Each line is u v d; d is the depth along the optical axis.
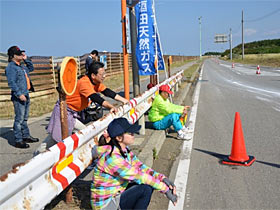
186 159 5.06
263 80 19.12
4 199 1.87
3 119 8.42
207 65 48.91
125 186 2.93
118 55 26.48
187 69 32.91
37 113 9.32
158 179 2.92
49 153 2.42
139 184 2.88
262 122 7.50
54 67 14.62
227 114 8.66
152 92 6.78
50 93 13.99
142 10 7.21
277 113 8.55
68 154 2.76
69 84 3.04
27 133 6.02
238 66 42.22
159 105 6.12
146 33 7.28
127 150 3.01
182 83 17.11
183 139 6.16
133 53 7.50
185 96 12.84
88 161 3.18
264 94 12.56
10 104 11.05
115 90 14.67
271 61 46.19
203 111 9.26
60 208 3.21
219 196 3.71
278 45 121.69
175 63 51.41
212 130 6.92
